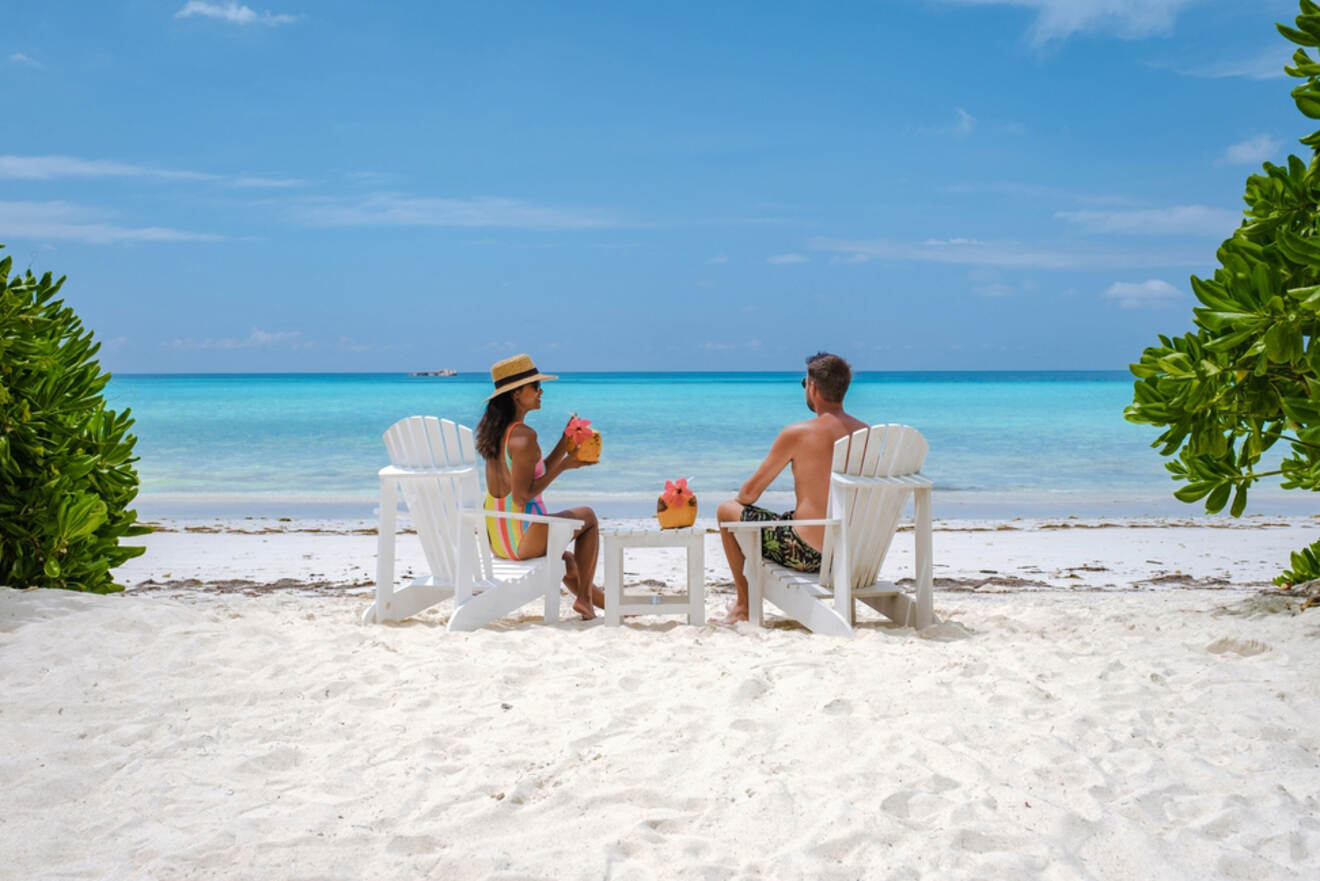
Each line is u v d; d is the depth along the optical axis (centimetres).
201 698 372
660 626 543
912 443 526
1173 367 500
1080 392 6694
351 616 578
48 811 275
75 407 568
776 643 475
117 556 592
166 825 265
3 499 529
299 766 312
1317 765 310
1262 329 452
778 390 6925
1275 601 559
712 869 241
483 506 566
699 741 329
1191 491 553
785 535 543
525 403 549
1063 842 255
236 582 779
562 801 281
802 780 295
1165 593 717
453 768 307
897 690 379
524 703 372
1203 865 245
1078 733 333
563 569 584
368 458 2120
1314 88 481
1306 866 245
